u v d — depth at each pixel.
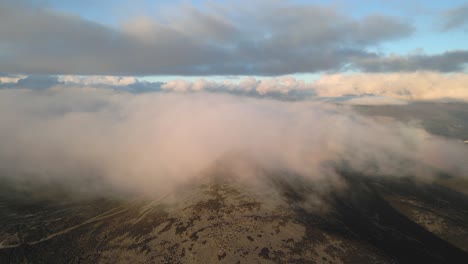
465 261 188.50
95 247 189.88
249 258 159.38
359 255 168.12
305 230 190.25
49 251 187.75
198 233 187.38
